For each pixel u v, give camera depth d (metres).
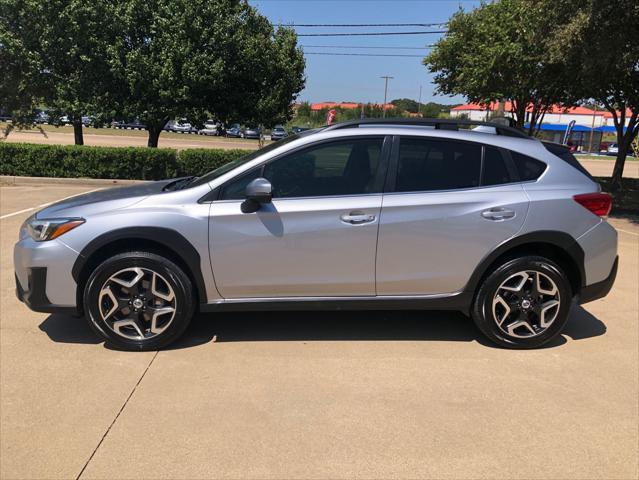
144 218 3.82
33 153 14.29
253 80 17.08
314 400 3.35
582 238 4.10
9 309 4.75
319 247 3.92
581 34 10.52
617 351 4.19
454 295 4.11
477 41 17.52
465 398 3.42
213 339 4.25
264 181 3.73
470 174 4.10
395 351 4.10
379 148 4.06
